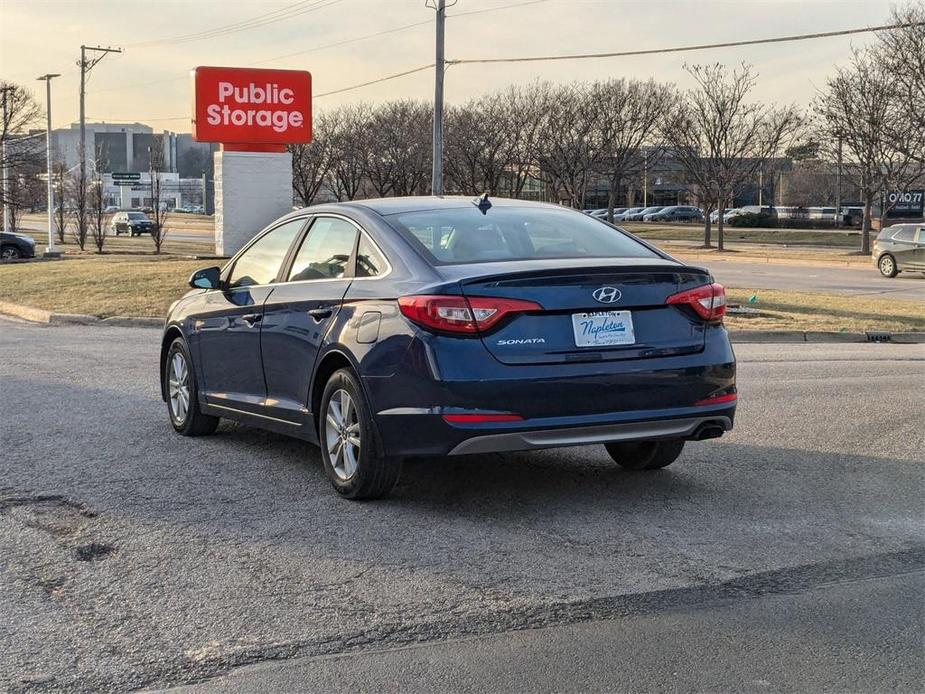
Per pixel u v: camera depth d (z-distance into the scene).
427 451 5.15
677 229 68.94
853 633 3.81
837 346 14.68
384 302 5.39
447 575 4.45
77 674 3.49
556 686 3.38
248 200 28.56
